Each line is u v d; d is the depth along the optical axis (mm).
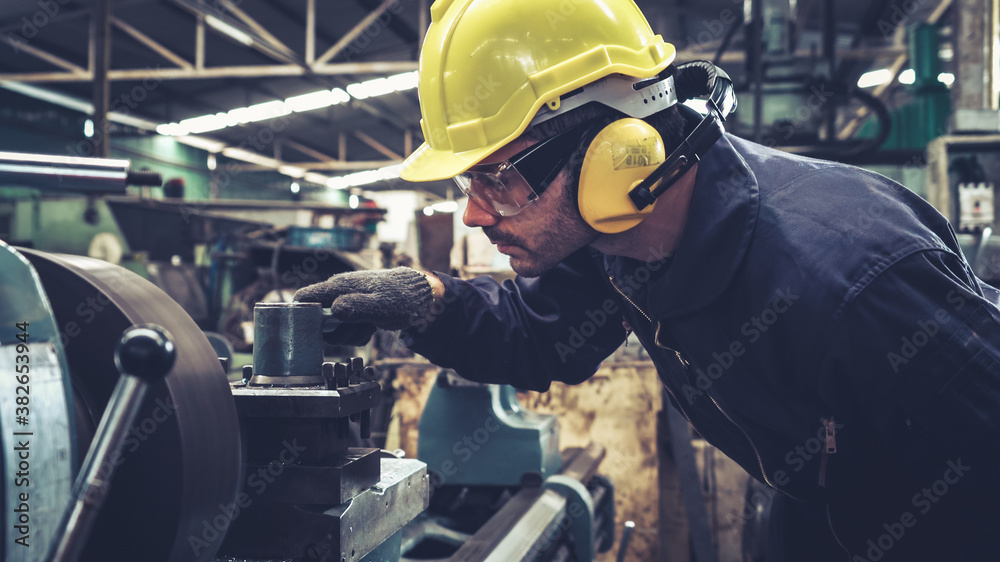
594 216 717
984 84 3414
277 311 707
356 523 680
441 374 1443
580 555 1390
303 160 14320
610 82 716
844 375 683
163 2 7109
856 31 7184
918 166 3922
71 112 9953
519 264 802
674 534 2473
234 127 11953
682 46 7793
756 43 3566
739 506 2377
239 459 607
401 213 5637
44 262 547
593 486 1813
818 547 1010
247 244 4191
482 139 730
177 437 519
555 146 717
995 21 3400
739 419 844
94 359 544
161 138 11797
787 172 771
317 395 666
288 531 659
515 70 720
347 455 718
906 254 656
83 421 521
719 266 736
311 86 10234
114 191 735
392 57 9336
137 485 529
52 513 436
